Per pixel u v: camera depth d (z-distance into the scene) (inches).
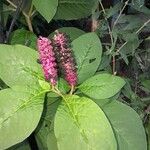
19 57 16.9
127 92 22.3
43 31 32.6
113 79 17.0
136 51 25.8
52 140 17.2
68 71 16.8
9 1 24.1
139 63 25.5
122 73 27.3
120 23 24.8
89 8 24.6
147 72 26.6
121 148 16.8
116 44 24.4
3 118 15.5
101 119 15.4
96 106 15.8
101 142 15.1
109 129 15.3
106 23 23.4
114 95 17.8
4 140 15.1
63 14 24.8
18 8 22.1
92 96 17.0
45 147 19.5
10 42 23.7
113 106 17.3
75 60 17.8
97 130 15.3
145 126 23.6
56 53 16.7
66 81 17.5
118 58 25.5
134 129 17.0
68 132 15.4
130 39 22.2
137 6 22.6
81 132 15.3
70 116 15.7
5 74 16.7
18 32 23.8
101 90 17.0
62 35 16.8
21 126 15.4
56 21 32.0
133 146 16.8
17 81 16.7
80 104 16.1
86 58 17.9
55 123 15.6
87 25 30.4
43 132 19.6
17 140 15.1
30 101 16.1
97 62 17.9
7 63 16.8
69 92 17.6
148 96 26.3
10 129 15.3
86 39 18.0
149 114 24.5
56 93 17.1
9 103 15.8
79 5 24.5
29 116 15.7
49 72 16.1
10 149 19.7
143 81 25.5
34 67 17.0
